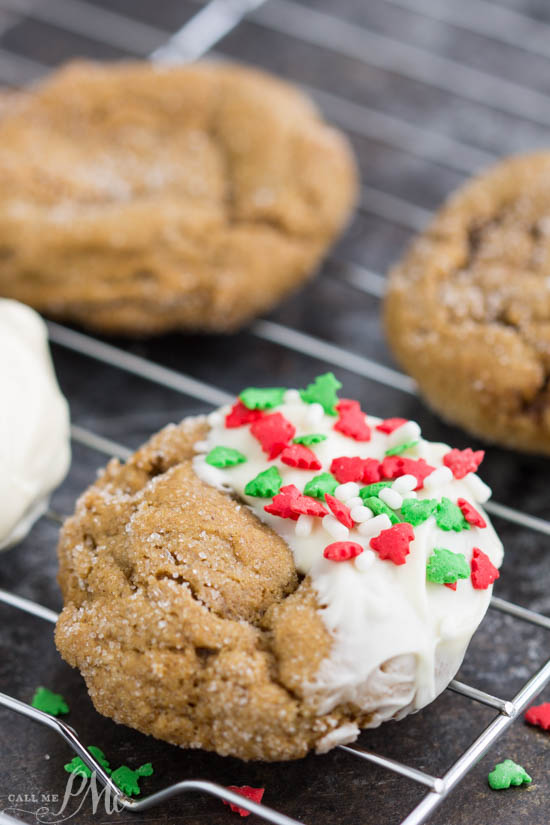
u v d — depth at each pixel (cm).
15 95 45
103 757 34
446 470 33
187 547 32
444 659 32
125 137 42
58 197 41
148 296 40
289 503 32
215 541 32
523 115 47
